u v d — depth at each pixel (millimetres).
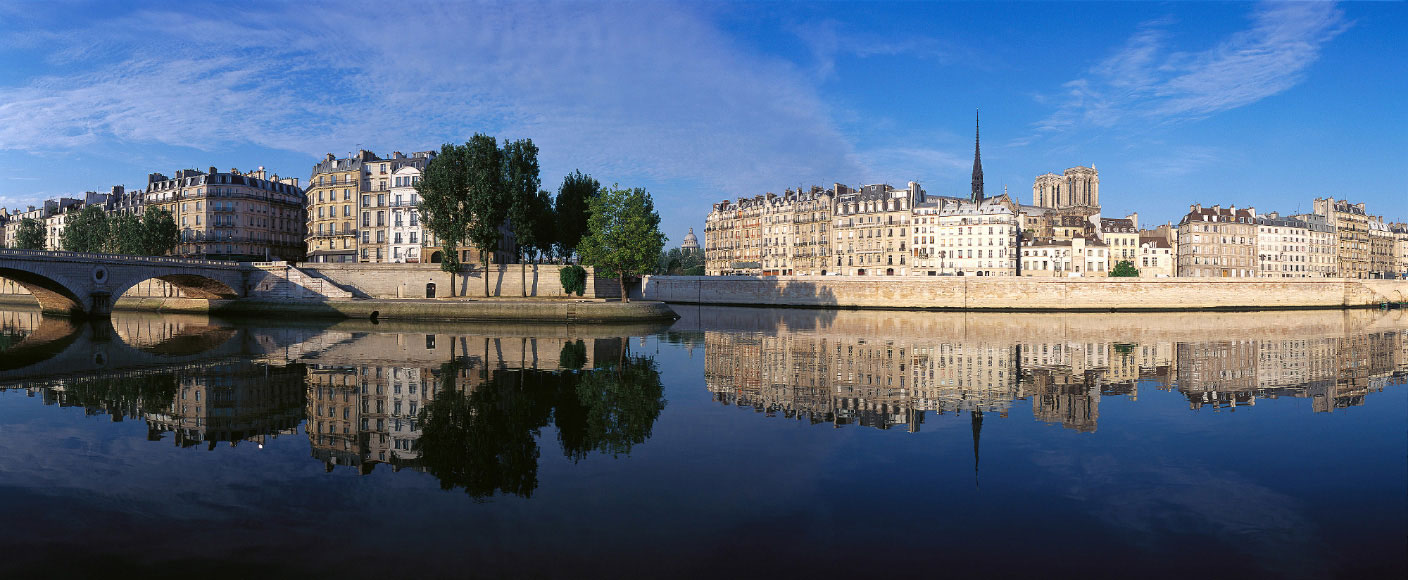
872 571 11859
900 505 15047
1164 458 18859
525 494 15852
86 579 11594
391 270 90438
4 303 100062
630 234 87875
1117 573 11805
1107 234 151000
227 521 14203
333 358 42156
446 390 30531
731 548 12766
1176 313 101750
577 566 12047
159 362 39906
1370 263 188250
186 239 127750
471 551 12633
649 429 22625
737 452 19469
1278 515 14492
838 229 148000
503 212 82250
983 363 41625
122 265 73938
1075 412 25656
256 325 70688
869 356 44969
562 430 22500
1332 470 17797
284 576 11688
